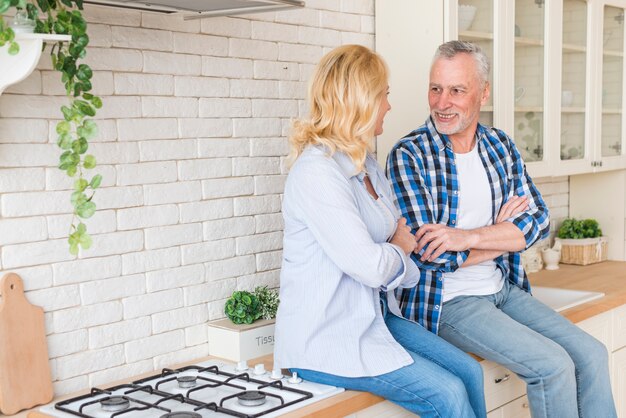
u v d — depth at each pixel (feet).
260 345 7.96
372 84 6.90
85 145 6.17
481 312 8.17
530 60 10.57
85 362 7.06
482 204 8.68
